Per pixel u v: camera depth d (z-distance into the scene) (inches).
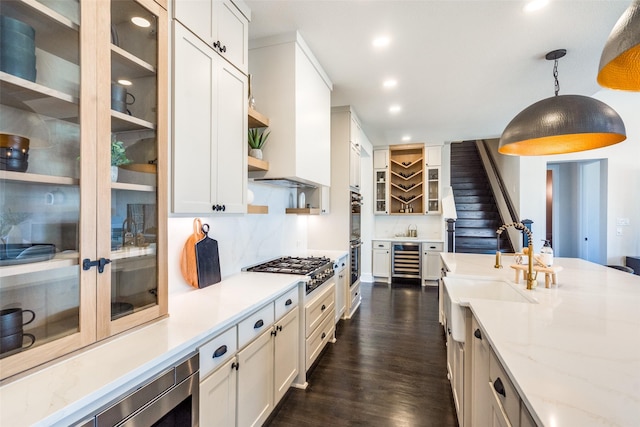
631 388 32.7
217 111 70.6
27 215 39.7
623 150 193.5
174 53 58.9
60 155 42.0
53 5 39.8
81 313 42.5
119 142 51.1
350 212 163.6
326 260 125.0
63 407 31.6
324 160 122.3
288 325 87.6
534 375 35.5
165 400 45.1
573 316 56.9
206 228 86.7
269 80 98.9
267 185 121.6
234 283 86.3
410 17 86.7
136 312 51.5
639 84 41.9
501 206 252.4
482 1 79.5
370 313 169.9
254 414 69.7
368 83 130.5
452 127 196.5
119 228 51.0
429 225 253.6
